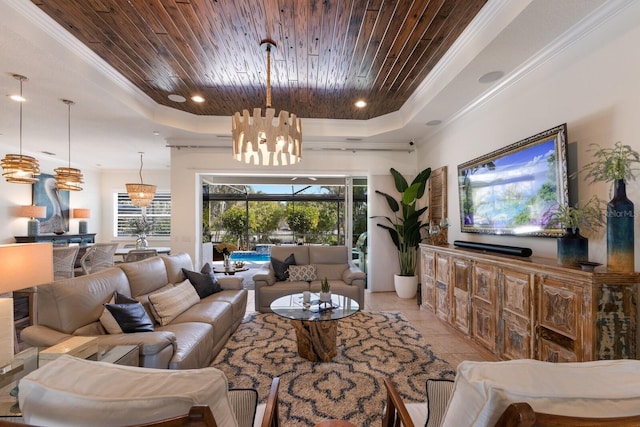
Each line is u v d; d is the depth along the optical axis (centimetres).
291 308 287
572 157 221
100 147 553
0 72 268
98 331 211
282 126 229
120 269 263
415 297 483
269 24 230
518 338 230
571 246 194
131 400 68
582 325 175
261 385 223
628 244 169
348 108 424
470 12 220
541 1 182
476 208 332
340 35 245
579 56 215
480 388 71
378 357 268
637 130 178
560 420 58
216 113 439
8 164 342
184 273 347
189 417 62
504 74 276
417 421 132
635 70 179
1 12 200
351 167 533
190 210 506
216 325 268
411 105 395
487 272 268
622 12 184
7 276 152
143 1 206
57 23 230
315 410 193
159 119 411
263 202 883
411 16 222
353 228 568
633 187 181
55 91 307
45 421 70
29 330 194
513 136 284
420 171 520
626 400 66
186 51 270
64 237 649
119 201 812
